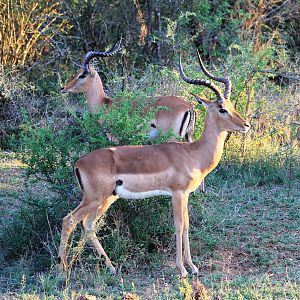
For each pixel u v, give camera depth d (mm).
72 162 15688
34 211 16062
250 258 15336
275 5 31453
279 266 14797
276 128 23375
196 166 14789
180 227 14531
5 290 13578
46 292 13414
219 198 19312
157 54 28500
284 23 30734
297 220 17609
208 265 14961
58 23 29359
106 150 14484
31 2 27594
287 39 32125
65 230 14320
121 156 14477
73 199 15953
